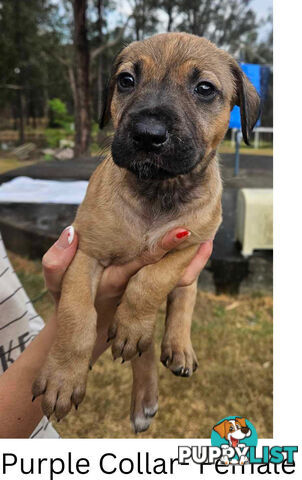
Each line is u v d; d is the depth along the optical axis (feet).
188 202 0.88
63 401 0.72
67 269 0.80
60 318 0.76
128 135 0.77
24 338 0.82
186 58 0.90
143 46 0.93
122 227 0.83
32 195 2.91
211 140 0.93
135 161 0.77
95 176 0.91
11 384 0.67
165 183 0.86
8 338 0.79
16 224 2.60
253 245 2.31
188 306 1.04
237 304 2.19
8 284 0.82
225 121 0.97
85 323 0.76
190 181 0.89
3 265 0.84
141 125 0.76
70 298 0.77
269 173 3.22
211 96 0.92
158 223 0.86
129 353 0.81
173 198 0.88
